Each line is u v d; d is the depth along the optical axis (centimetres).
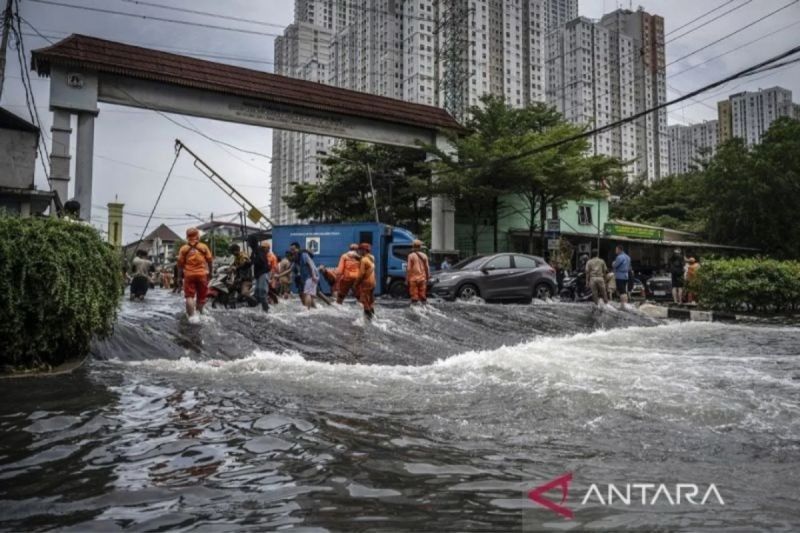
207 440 420
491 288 1719
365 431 454
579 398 580
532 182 2678
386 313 1292
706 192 3662
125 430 442
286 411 509
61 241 703
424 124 2797
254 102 2430
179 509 301
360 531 278
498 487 341
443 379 684
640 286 2689
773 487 349
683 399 577
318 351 884
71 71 2048
